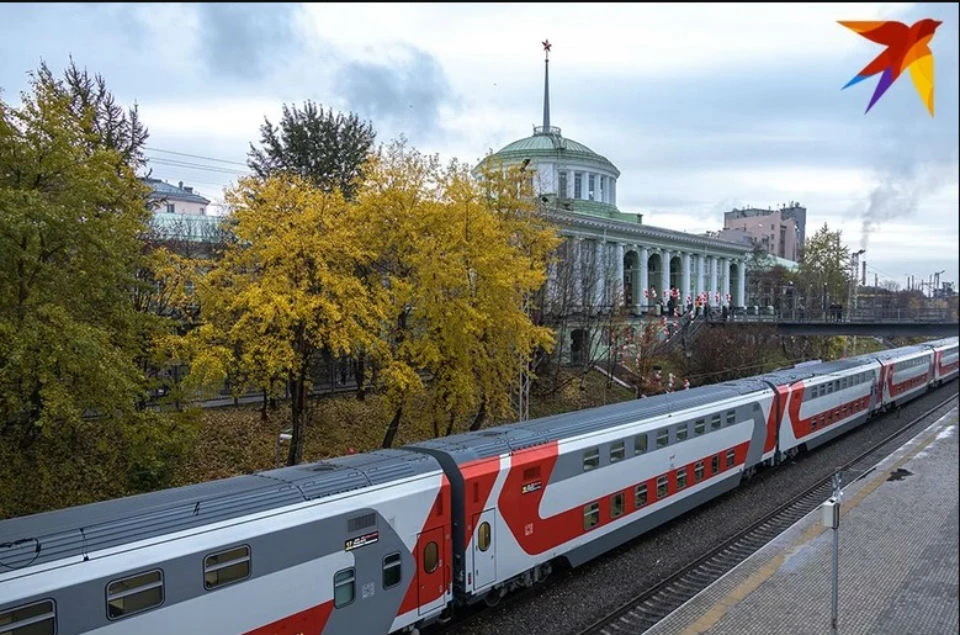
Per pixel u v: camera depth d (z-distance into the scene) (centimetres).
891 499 2222
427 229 2294
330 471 1222
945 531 1898
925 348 4966
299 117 3834
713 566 1683
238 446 2466
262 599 1027
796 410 2722
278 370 1886
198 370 1786
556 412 3616
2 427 1867
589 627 1363
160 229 3684
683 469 1988
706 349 4534
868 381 3588
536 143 6525
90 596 859
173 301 2009
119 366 1672
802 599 1473
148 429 1798
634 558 1752
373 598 1178
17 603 801
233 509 1031
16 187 1563
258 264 2039
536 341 2545
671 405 1994
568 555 1581
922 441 3197
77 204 1606
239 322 1855
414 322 2295
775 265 9300
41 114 1595
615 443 1712
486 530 1373
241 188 2033
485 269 2241
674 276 6550
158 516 969
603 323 4100
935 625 1348
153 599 917
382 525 1192
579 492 1599
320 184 3553
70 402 1534
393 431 2367
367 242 2247
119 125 2900
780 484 2462
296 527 1071
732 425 2253
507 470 1416
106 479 1964
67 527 905
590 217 5212
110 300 1794
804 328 5138
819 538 1858
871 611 1412
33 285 1616
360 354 2586
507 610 1452
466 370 2300
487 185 2716
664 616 1408
